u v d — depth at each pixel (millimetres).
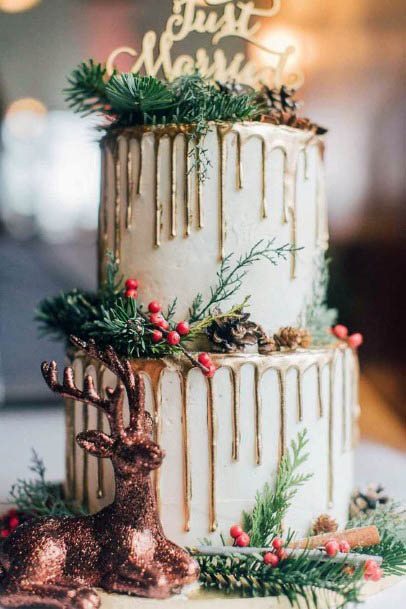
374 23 1338
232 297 644
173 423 616
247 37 781
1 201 2145
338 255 1427
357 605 562
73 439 679
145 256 652
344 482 682
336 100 1424
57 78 1904
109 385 633
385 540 626
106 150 678
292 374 632
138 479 572
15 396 1457
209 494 620
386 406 1345
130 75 636
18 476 939
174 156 638
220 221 639
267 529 614
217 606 557
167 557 570
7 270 1894
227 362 615
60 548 576
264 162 645
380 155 1361
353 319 1402
